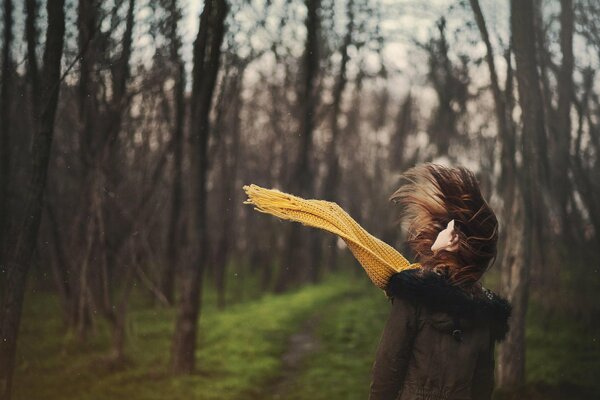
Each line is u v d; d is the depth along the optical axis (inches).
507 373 327.0
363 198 1354.6
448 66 456.8
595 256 404.2
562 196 380.2
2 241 210.5
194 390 357.1
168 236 658.8
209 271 1162.6
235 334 580.4
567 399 316.2
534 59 326.3
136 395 332.5
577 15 343.3
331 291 1028.5
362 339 565.3
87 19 263.3
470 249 103.7
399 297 103.1
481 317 102.7
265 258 1119.6
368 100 1070.4
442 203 106.0
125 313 405.7
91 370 365.1
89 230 398.0
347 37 513.3
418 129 984.9
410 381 103.0
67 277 421.7
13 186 227.5
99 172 371.2
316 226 107.5
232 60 399.5
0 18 240.1
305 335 610.9
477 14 330.3
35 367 343.0
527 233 324.5
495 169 426.0
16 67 243.1
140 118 388.8
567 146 365.1
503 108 331.6
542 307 423.2
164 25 323.6
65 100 312.2
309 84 674.8
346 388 387.9
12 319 194.2
